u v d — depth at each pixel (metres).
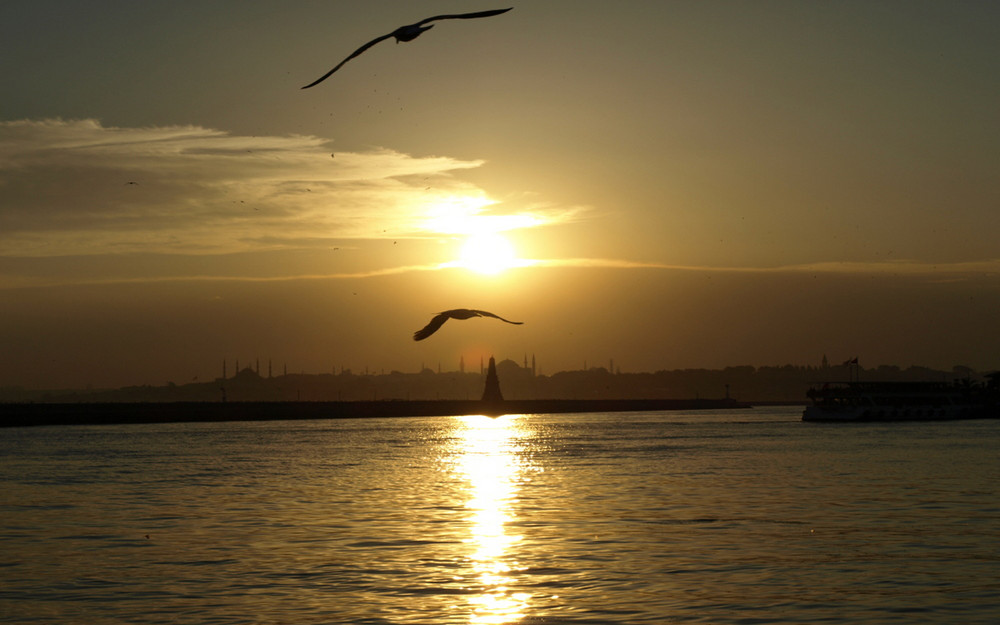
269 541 48.09
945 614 32.66
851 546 45.44
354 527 53.06
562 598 35.09
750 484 76.56
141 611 33.72
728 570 39.91
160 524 54.75
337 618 32.59
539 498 68.00
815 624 31.39
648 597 35.16
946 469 89.06
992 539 47.25
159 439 178.62
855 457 105.88
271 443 161.12
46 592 36.69
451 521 55.44
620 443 149.00
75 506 64.25
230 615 33.09
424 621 32.12
